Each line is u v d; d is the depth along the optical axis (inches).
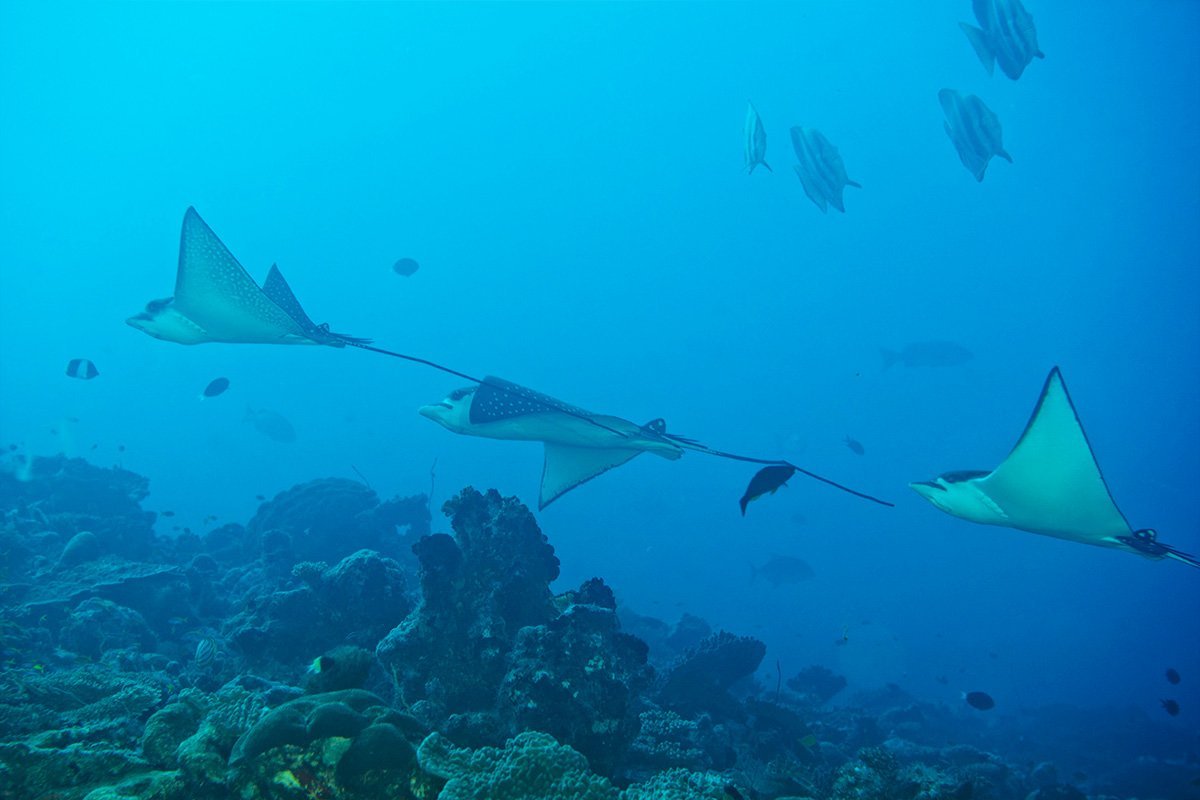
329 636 283.7
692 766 242.1
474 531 250.1
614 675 203.3
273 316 248.5
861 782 245.8
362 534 496.1
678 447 296.4
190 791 155.5
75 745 164.9
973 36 309.4
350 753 152.9
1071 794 373.4
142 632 336.5
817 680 622.8
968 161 325.4
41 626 322.0
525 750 158.7
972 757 481.4
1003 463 190.5
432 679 225.6
